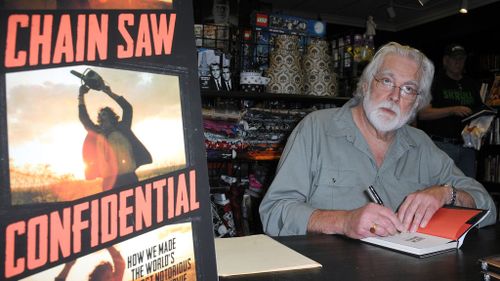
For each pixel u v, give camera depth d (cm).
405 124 145
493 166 424
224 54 198
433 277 66
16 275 37
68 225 39
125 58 43
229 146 193
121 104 43
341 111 138
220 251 76
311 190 131
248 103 222
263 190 213
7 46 38
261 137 204
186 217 46
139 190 43
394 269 70
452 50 319
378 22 550
